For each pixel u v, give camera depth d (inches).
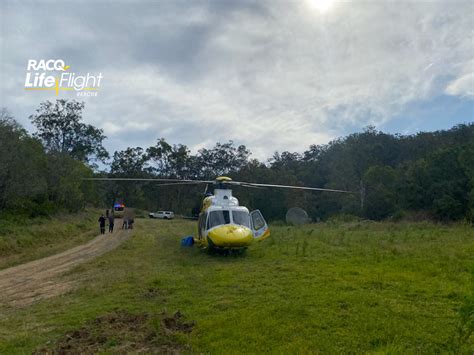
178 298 307.0
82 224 1229.7
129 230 1136.2
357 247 533.6
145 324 243.4
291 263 432.5
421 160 1322.6
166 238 845.8
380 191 1601.9
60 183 1405.0
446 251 459.8
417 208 1217.4
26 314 294.8
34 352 207.3
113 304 300.5
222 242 522.9
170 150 2965.1
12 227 860.0
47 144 2081.7
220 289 328.5
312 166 2677.2
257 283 342.6
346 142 2544.3
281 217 2130.9
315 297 283.9
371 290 300.8
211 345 207.2
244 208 587.5
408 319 234.5
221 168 3070.9
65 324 257.6
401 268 379.9
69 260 612.4
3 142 982.4
